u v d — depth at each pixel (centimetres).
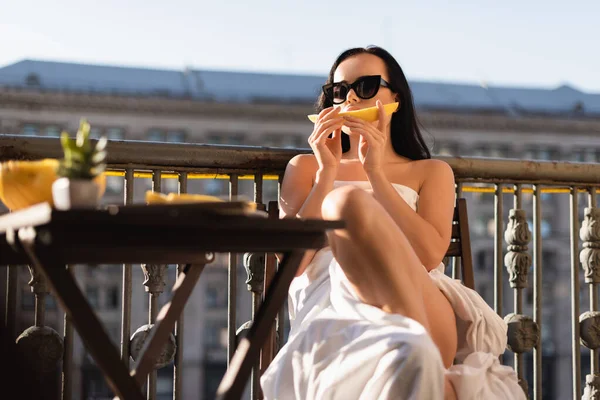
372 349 162
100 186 138
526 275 274
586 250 283
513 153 5156
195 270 173
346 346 169
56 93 4775
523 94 5409
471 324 205
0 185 153
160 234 126
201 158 244
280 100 4966
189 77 5116
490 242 4953
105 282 4669
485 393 179
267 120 4947
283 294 141
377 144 224
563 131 5188
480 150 5128
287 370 182
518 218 276
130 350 231
